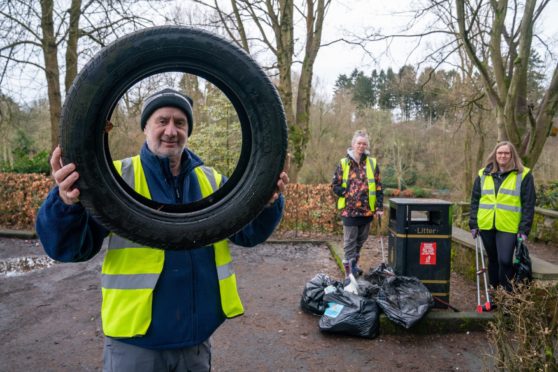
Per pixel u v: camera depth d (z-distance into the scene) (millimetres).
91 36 10469
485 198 4531
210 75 1701
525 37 7672
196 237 1609
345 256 5582
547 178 16766
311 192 8898
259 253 7512
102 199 1517
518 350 2549
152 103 1854
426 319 4109
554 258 7023
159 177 1846
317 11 12250
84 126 1479
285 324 4352
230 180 1816
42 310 4734
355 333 3990
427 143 25156
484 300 4867
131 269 1713
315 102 23531
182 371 1801
